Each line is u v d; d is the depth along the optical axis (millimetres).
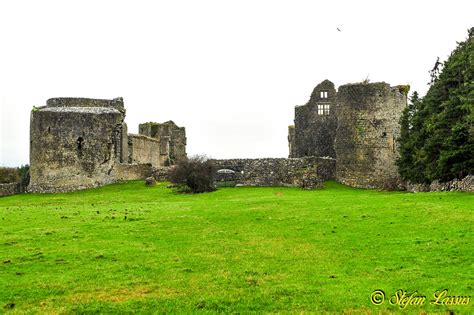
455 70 49594
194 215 35500
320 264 22781
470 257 22422
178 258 23953
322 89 85688
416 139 54219
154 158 96625
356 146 68250
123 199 55500
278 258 23922
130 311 17734
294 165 69375
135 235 28875
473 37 49812
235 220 33500
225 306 18078
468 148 43094
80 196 61344
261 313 17438
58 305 18234
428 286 19375
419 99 58750
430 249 23969
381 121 67438
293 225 31375
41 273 21609
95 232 29641
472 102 42031
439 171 46188
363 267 22031
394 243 25484
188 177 62000
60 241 27234
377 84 67625
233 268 22453
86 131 71125
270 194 56312
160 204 45062
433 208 33188
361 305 17906
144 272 21844
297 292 19266
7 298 18844
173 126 105750
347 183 68938
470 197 37656
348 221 31375
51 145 70188
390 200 39344
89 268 22328
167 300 18641
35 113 70750
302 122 86875
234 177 69875
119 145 75688
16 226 31734
